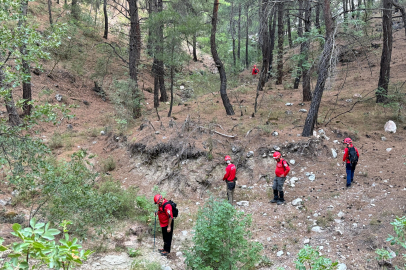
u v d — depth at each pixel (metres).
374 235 6.56
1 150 5.93
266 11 13.16
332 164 9.82
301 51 13.20
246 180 9.85
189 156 10.40
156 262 6.03
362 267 5.76
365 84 16.73
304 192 8.87
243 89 18.69
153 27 13.01
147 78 23.39
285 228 7.47
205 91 21.67
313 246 6.63
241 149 10.57
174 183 9.86
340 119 12.56
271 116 13.09
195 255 5.57
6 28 5.38
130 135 12.43
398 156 9.62
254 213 8.29
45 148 6.05
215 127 11.84
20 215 6.89
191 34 12.77
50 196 6.66
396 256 5.88
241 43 36.84
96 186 9.62
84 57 20.75
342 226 7.14
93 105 17.11
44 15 23.28
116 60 22.81
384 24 12.90
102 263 5.88
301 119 12.61
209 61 34.78
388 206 7.46
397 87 14.01
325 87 9.66
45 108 5.55
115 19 33.78
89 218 6.46
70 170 7.02
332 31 10.30
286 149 10.41
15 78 5.44
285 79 22.56
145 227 7.75
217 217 5.44
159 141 11.12
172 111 14.91
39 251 2.12
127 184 10.30
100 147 12.54
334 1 12.05
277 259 6.35
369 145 10.54
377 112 12.89
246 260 5.47
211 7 20.31
